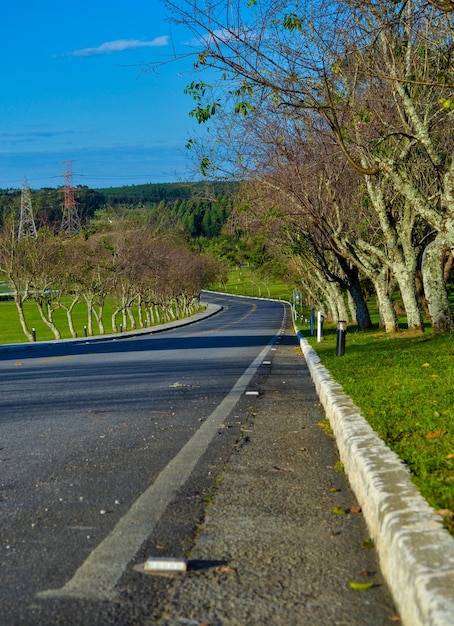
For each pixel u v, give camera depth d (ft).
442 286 66.33
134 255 215.92
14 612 12.30
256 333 154.20
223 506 18.70
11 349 114.62
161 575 13.93
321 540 15.92
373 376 37.86
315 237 111.34
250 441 27.40
